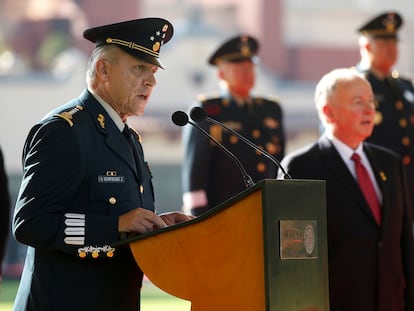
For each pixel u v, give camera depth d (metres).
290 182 13.37
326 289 13.85
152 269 13.78
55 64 111.88
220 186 26.08
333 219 18.95
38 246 14.24
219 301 13.47
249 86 27.17
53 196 14.31
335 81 19.48
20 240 14.33
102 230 14.25
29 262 14.91
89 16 103.81
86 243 14.23
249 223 13.28
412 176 26.41
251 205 13.28
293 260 13.34
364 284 18.81
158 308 36.09
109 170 14.83
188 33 90.12
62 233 14.17
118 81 15.01
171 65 89.69
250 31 107.88
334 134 19.45
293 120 94.75
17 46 114.12
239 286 13.34
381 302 18.86
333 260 18.88
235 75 27.08
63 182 14.39
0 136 83.25
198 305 13.59
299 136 94.75
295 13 112.88
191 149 26.08
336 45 112.25
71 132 14.59
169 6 117.31
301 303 13.45
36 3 114.81
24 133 83.69
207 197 26.09
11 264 60.69
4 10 114.75
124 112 15.21
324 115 19.55
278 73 105.75
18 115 83.69
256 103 27.30
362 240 18.89
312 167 19.22
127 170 15.03
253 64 27.36
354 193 19.05
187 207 26.06
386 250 19.02
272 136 27.09
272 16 106.88
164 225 14.45
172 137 86.56
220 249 13.47
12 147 83.31
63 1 114.44
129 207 14.91
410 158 26.45
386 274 18.95
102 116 15.03
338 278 18.81
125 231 14.31
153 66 15.16
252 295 13.23
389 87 26.77
